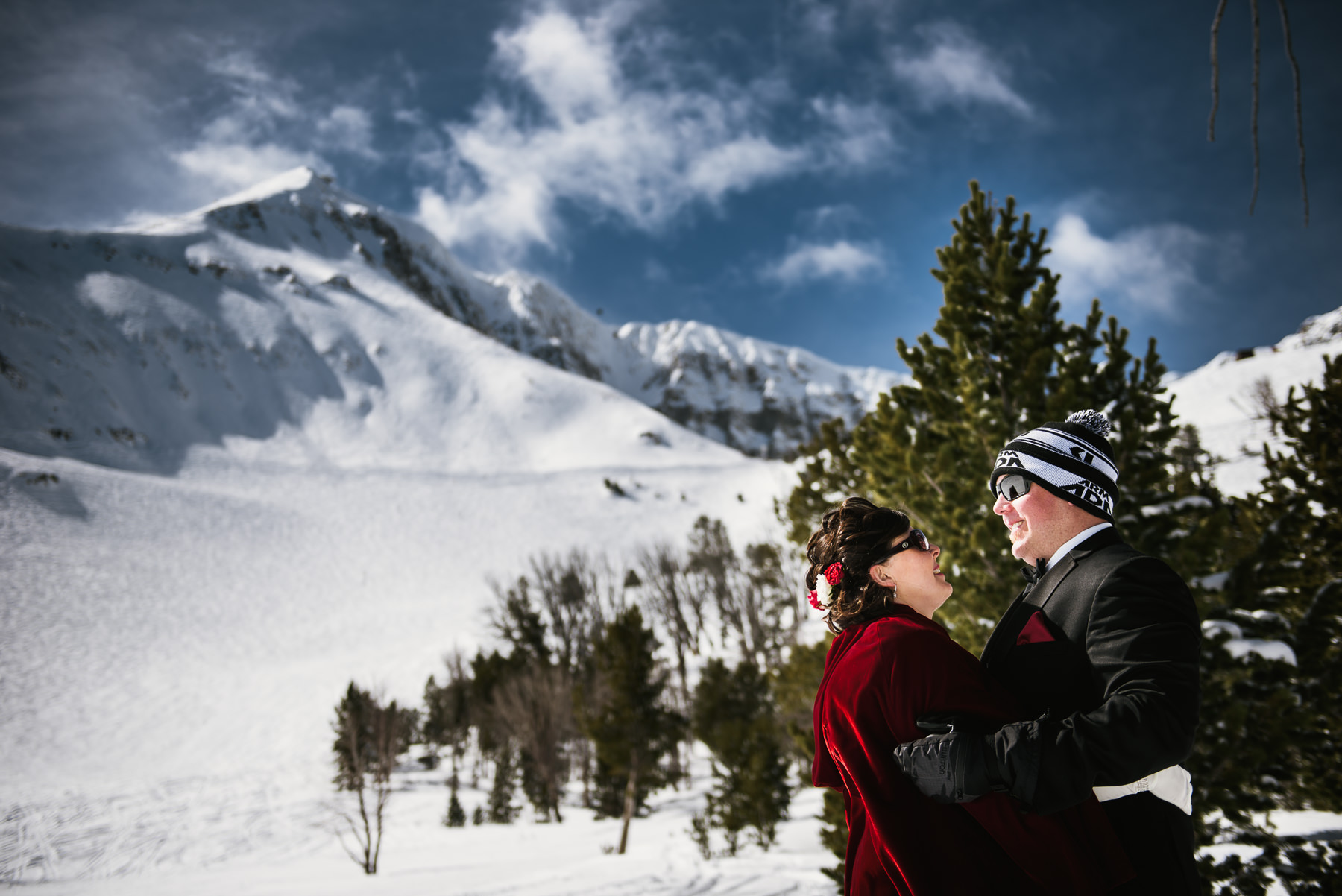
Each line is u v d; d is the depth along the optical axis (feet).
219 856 77.46
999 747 4.78
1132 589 5.24
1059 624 5.71
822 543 6.37
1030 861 4.84
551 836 72.43
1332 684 14.52
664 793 86.99
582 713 67.67
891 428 17.17
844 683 5.65
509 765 90.27
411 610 213.05
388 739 88.58
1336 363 20.06
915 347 19.11
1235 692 14.15
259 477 342.64
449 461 423.64
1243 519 19.99
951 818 5.12
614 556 254.06
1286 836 14.83
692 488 352.90
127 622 182.91
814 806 59.88
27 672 150.00
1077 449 6.05
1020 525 6.31
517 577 239.71
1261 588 15.19
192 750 123.95
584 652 130.82
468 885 48.65
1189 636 5.02
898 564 6.19
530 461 433.48
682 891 28.53
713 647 132.77
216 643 179.52
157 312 451.53
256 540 260.21
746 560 130.11
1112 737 4.55
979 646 16.16
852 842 5.89
